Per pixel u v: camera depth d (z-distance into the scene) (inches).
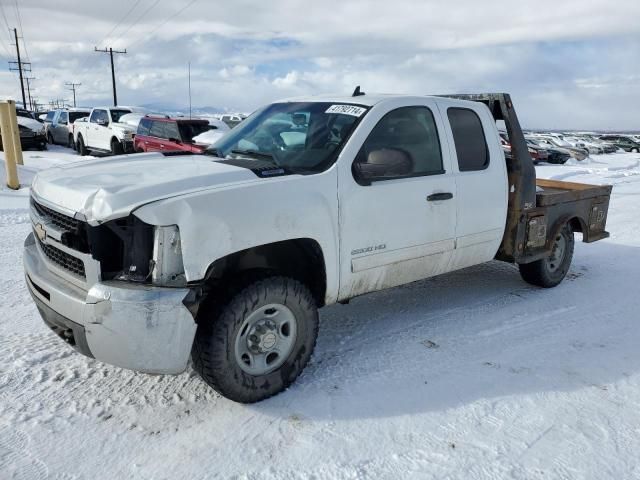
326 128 157.2
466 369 153.0
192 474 107.3
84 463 109.9
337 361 156.0
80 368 146.8
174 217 114.3
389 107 160.9
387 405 133.3
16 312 184.1
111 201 113.3
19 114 1068.5
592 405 135.9
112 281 116.2
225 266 131.6
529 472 109.9
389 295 215.2
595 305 208.8
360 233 149.8
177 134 544.4
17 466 108.0
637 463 113.6
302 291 135.8
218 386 126.0
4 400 130.3
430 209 167.2
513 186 197.3
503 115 197.6
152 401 132.6
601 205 243.9
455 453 115.3
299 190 135.3
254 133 172.2
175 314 114.0
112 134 697.6
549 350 167.2
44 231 131.3
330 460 112.1
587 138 1705.2
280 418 126.6
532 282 225.5
